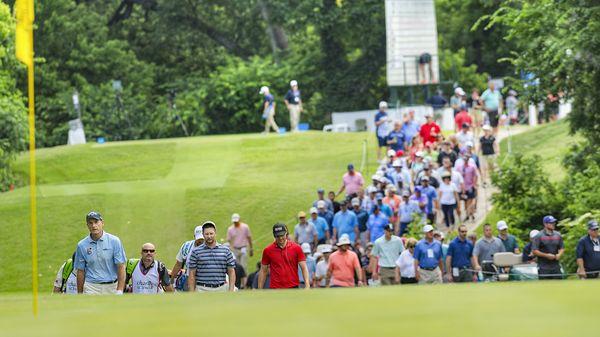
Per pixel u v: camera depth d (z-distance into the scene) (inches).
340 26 7504.9
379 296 291.3
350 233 2768.2
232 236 2891.2
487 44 7721.5
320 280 2262.6
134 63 7696.9
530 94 2765.7
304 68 7593.5
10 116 4397.1
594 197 2498.8
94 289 1461.6
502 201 2955.2
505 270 2080.5
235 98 7431.1
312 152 4936.0
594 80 2623.0
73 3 7440.9
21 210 3941.9
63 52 7381.9
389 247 2283.5
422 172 3120.1
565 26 2564.0
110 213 3949.3
